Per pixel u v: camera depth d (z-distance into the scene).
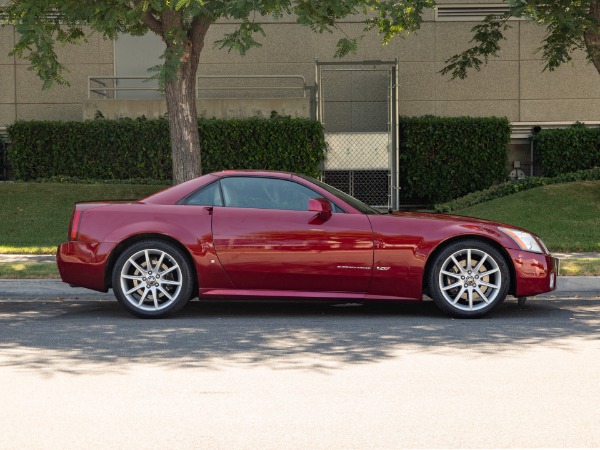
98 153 18.95
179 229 8.38
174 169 12.90
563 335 7.45
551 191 17.17
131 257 8.43
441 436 4.49
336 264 8.30
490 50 18.31
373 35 21.09
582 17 14.44
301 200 8.48
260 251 8.33
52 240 14.61
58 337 7.38
